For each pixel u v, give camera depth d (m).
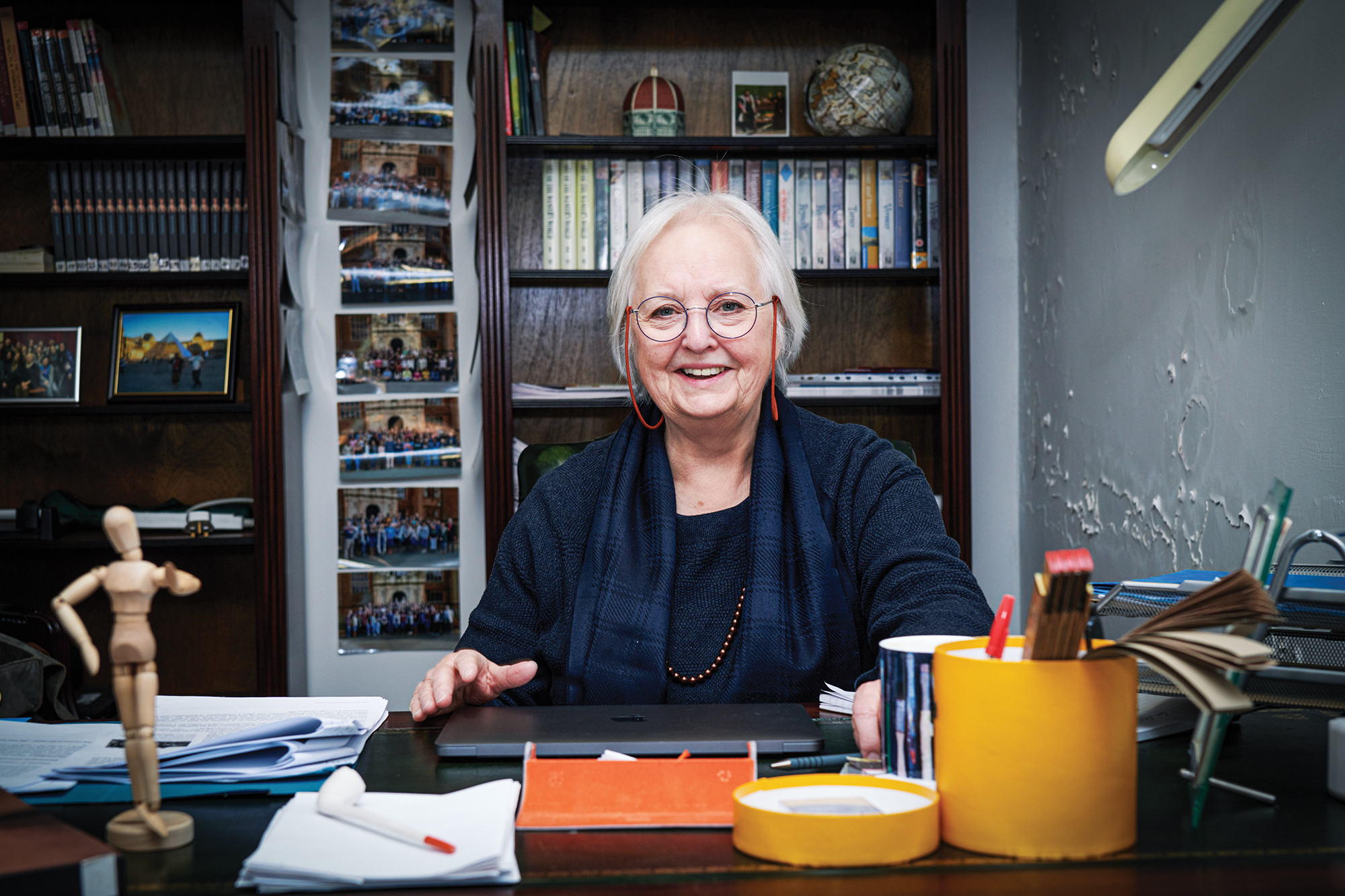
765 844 0.56
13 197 2.71
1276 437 1.46
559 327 2.81
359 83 2.81
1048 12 2.55
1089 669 0.55
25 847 0.47
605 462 1.34
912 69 2.79
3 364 2.66
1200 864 0.54
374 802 0.64
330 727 0.78
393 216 2.82
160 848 0.59
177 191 2.59
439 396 2.85
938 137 2.53
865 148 2.59
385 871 0.52
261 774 0.72
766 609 1.17
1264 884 0.51
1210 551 1.67
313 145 2.81
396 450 2.84
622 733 0.82
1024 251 2.77
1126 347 2.05
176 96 2.75
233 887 0.53
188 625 2.78
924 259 2.60
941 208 2.53
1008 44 2.83
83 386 2.74
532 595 1.28
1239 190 1.57
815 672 1.16
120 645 0.58
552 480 1.36
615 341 1.34
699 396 1.19
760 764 0.76
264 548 2.54
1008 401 2.84
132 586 0.58
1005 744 0.55
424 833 0.57
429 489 2.85
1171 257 1.83
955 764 0.57
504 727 0.85
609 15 2.80
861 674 1.21
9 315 2.73
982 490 2.84
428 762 0.79
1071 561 0.52
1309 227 1.38
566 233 2.60
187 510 2.67
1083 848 0.54
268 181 2.52
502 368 2.51
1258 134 1.51
